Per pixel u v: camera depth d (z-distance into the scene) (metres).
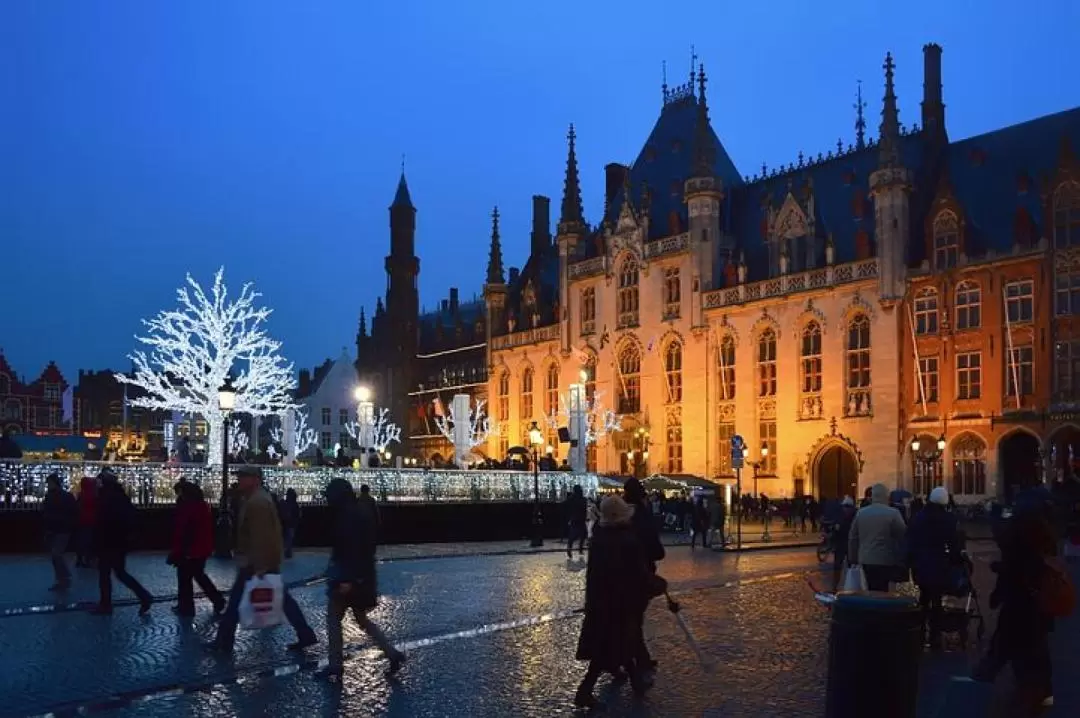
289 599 15.30
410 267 115.62
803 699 12.41
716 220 75.62
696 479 62.09
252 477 14.37
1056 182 56.28
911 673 9.16
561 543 42.31
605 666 11.88
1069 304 55.44
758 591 24.02
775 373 69.62
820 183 73.31
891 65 63.88
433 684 13.15
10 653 15.01
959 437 59.22
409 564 31.47
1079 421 53.81
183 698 12.30
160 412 135.00
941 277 60.66
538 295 92.50
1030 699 12.12
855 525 16.47
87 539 26.98
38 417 123.19
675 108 88.19
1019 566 12.20
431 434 107.75
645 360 78.94
